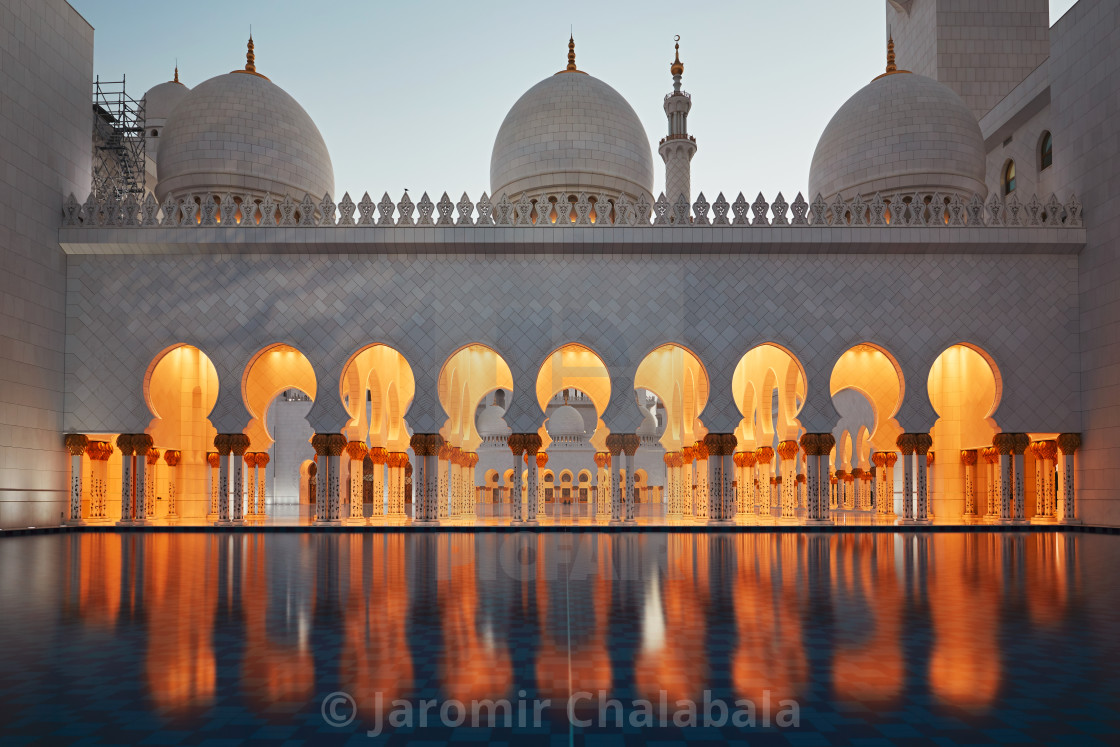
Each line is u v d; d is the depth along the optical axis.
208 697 4.22
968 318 20.16
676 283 20.14
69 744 3.50
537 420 19.83
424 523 19.62
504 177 25.50
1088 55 20.48
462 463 26.47
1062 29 21.64
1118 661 5.05
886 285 20.14
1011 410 20.08
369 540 15.95
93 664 4.96
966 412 22.91
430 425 19.80
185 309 20.02
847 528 19.27
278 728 3.72
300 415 36.88
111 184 24.08
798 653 5.24
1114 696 4.27
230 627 6.16
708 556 12.21
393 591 8.14
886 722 3.82
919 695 4.27
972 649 5.38
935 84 24.64
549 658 5.08
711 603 7.33
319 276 20.09
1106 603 7.40
